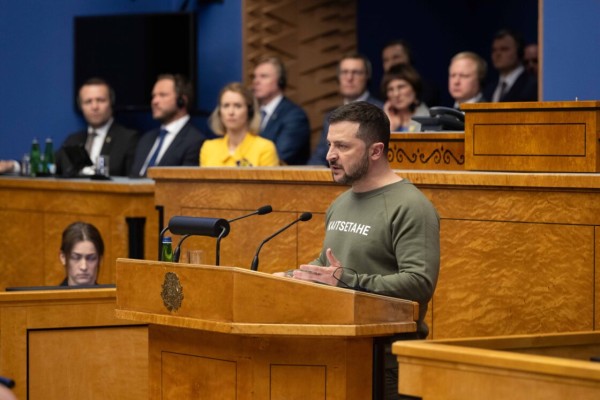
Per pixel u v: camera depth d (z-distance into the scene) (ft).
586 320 20.58
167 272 17.37
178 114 37.42
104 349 21.58
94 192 31.91
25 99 44.32
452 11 52.70
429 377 14.67
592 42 29.43
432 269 17.98
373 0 50.06
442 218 22.16
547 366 13.65
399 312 16.61
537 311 21.11
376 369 16.74
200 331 17.34
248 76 44.80
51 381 21.24
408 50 41.14
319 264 19.13
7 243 34.17
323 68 47.14
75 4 45.24
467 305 21.90
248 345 16.79
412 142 24.47
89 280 26.02
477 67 34.71
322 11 46.91
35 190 33.42
